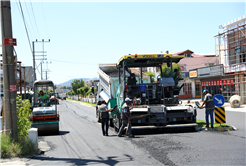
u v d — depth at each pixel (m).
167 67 11.28
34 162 6.49
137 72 14.14
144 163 6.04
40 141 10.05
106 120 11.05
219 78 31.67
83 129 13.98
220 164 5.70
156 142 8.55
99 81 17.27
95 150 7.86
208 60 53.09
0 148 6.95
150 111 10.11
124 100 10.73
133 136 9.98
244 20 25.52
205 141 8.30
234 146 7.38
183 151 7.07
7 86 7.71
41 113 12.06
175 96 11.00
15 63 8.27
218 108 10.82
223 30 28.72
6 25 7.70
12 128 7.68
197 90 50.03
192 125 10.17
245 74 25.75
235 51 27.33
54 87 13.59
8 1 7.77
